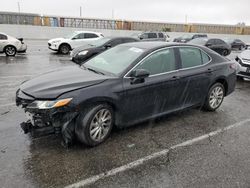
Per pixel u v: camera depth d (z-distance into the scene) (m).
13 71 9.33
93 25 35.16
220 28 41.72
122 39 11.45
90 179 2.95
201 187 2.88
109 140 3.90
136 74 3.77
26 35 30.67
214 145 3.90
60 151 3.51
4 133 3.99
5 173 2.98
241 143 4.01
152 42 4.80
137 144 3.82
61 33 32.44
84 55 10.46
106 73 4.04
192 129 4.47
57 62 12.12
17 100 3.62
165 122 4.72
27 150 3.51
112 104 3.74
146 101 4.11
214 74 5.07
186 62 4.68
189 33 38.53
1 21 31.11
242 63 8.79
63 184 2.85
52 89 3.41
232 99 6.63
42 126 3.37
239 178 3.07
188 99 4.79
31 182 2.85
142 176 3.04
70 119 3.39
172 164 3.33
